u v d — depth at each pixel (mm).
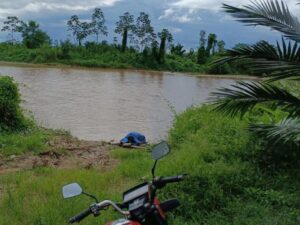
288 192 6355
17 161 9609
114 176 7980
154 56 85938
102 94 31000
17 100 12602
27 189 7152
